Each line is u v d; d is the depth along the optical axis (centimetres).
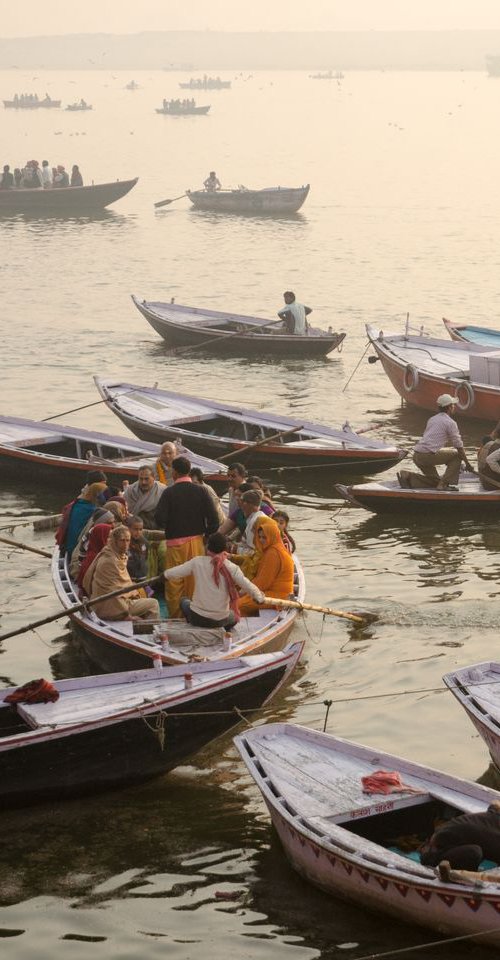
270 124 13150
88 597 1298
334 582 1565
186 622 1223
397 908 860
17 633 1188
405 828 944
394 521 1803
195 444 2045
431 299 3653
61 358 2925
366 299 3653
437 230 5147
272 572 1316
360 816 917
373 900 872
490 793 922
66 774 1028
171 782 1091
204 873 946
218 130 12069
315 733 1025
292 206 5712
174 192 6644
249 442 2005
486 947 841
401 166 8250
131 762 1055
